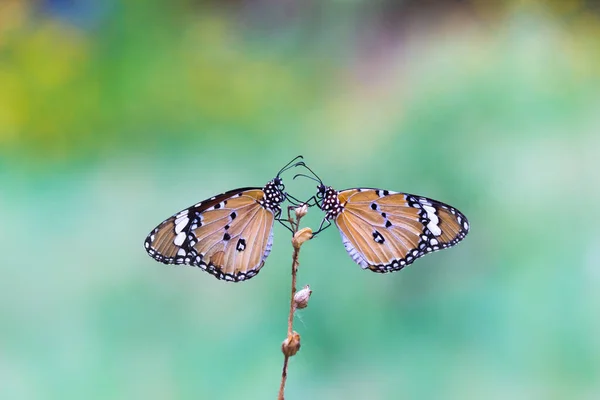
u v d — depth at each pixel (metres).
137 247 0.93
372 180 0.98
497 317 0.88
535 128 0.99
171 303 0.90
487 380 0.86
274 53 1.35
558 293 0.89
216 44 1.34
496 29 1.23
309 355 0.88
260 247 0.76
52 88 1.23
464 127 1.00
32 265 0.91
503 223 0.92
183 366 0.87
